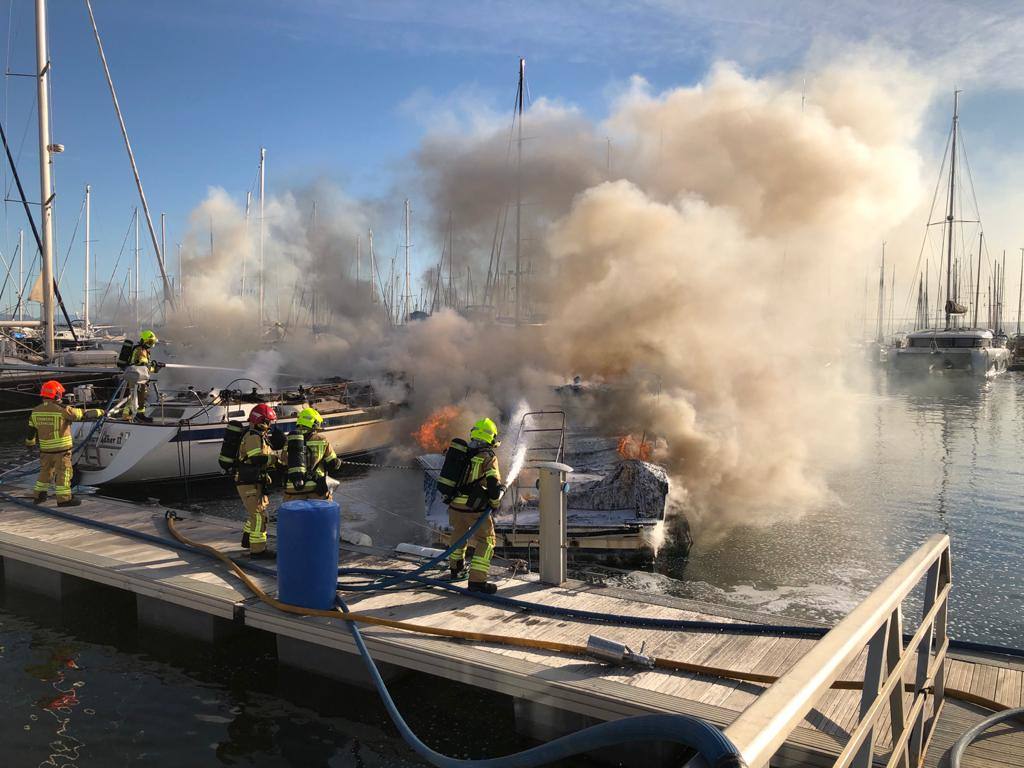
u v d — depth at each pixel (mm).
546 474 6281
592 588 6180
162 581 6422
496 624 5434
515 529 8406
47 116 22406
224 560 6973
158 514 8883
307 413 6988
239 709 5305
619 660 4637
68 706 5305
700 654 4836
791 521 11031
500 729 5031
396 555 7172
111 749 4730
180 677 5812
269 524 8562
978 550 9586
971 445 18859
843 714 3982
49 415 9188
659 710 4086
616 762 4543
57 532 8133
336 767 4570
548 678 4500
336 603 5867
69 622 6957
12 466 15891
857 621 2074
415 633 5270
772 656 4797
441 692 5531
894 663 2746
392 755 4730
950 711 4027
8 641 6500
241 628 6449
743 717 1366
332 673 5660
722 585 8180
